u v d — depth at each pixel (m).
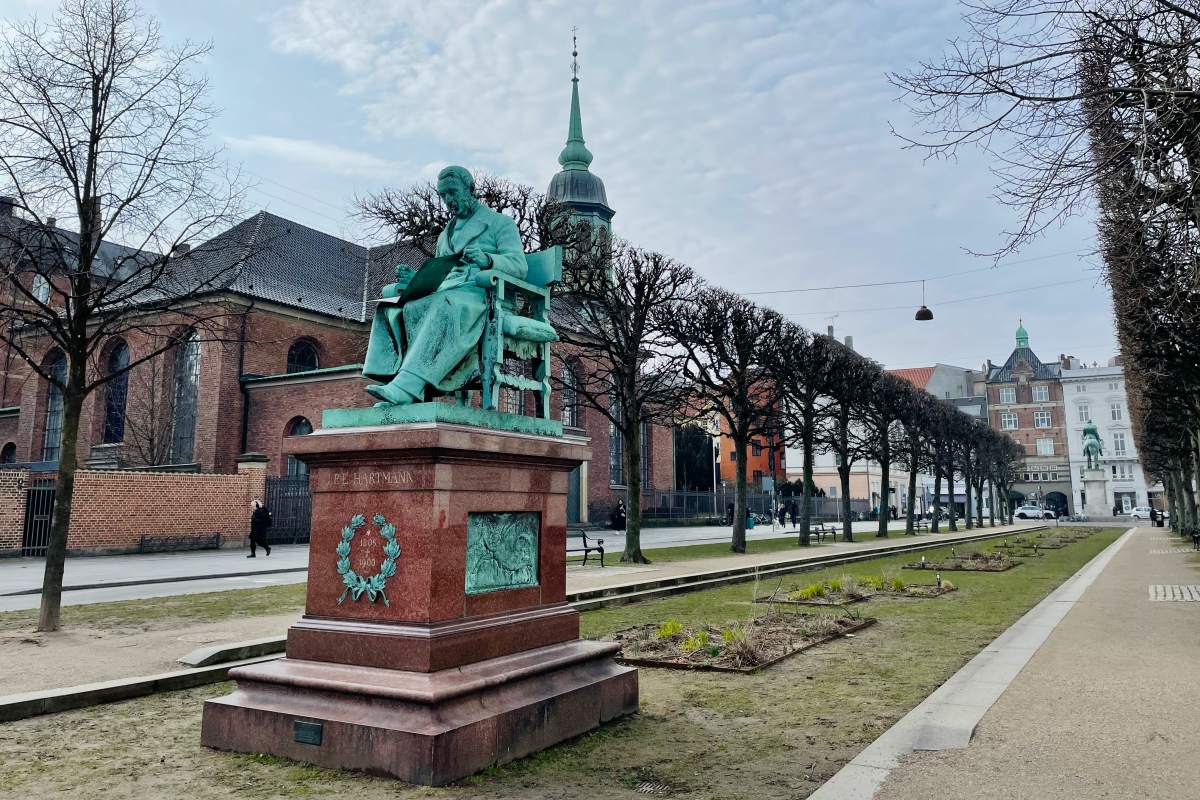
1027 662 8.09
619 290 24.42
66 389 11.14
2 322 11.67
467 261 6.19
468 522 5.30
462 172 6.57
